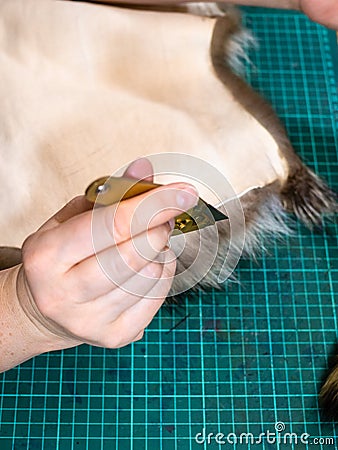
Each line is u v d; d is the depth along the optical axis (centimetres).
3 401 66
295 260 70
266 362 68
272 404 67
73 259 48
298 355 68
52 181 63
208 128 64
